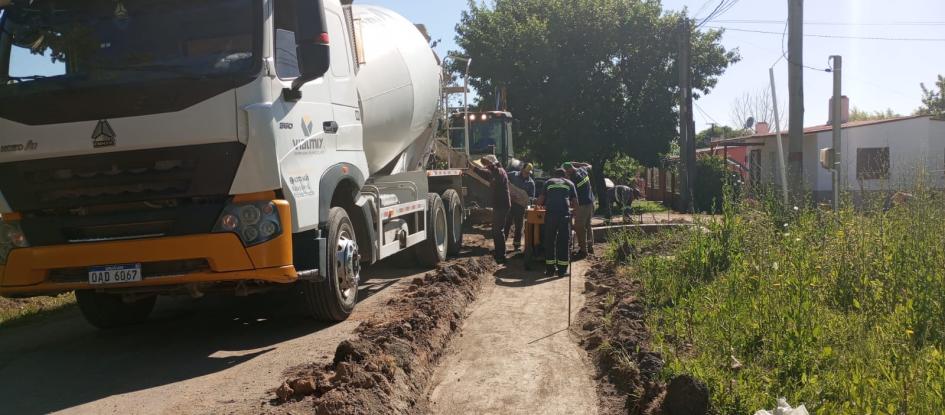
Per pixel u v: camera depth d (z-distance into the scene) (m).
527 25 32.12
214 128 5.88
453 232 12.51
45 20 6.28
